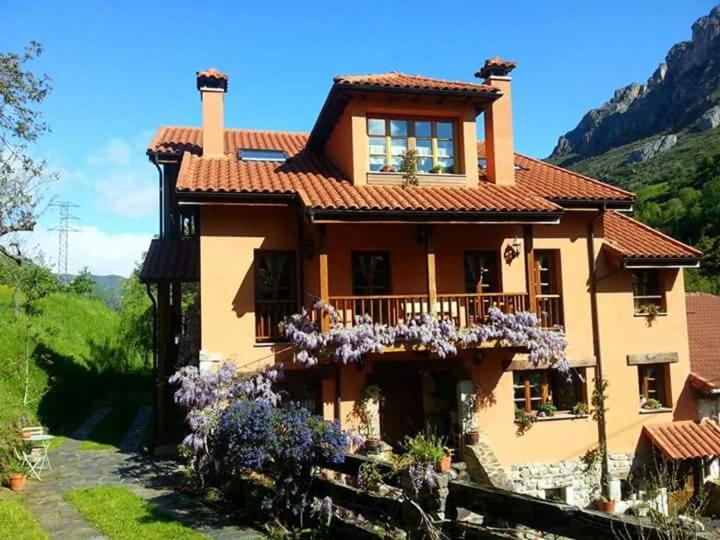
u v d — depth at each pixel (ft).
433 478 20.30
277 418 26.78
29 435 39.45
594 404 46.93
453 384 46.65
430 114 46.21
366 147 44.34
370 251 43.60
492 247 45.68
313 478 26.30
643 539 13.98
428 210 38.81
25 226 56.49
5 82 53.21
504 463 44.37
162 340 47.16
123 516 28.40
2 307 69.62
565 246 47.62
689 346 55.52
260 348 40.42
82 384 70.44
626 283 48.73
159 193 53.83
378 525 22.56
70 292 97.86
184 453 36.50
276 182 42.01
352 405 41.57
